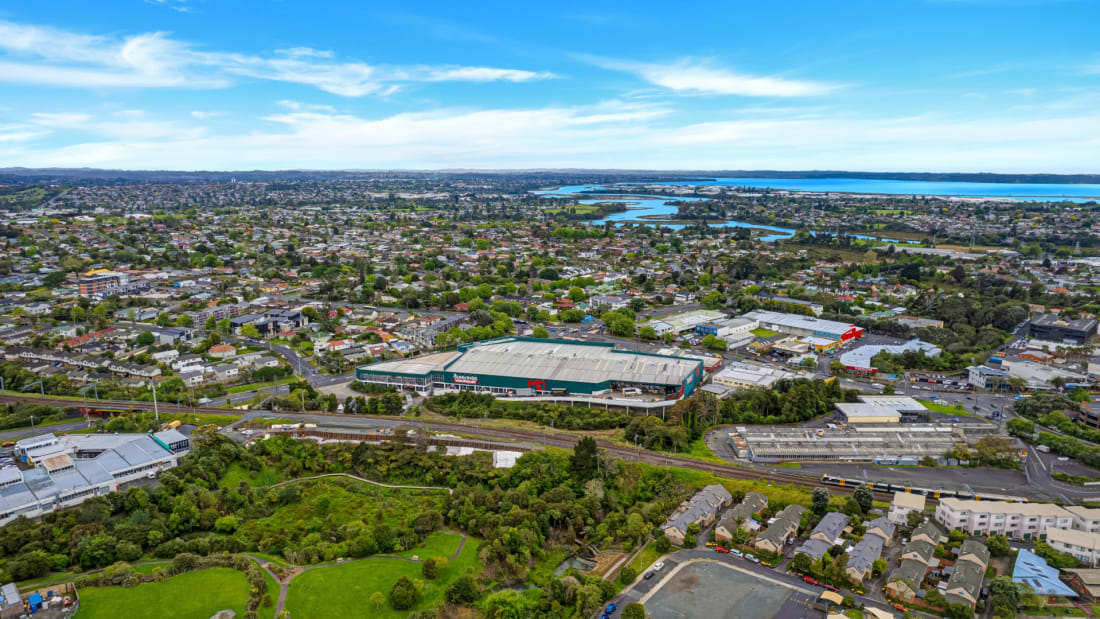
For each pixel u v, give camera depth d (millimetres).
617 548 198250
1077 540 182375
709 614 163375
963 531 196125
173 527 195250
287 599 164500
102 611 152125
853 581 172250
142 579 166375
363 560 186875
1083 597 166000
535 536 194625
